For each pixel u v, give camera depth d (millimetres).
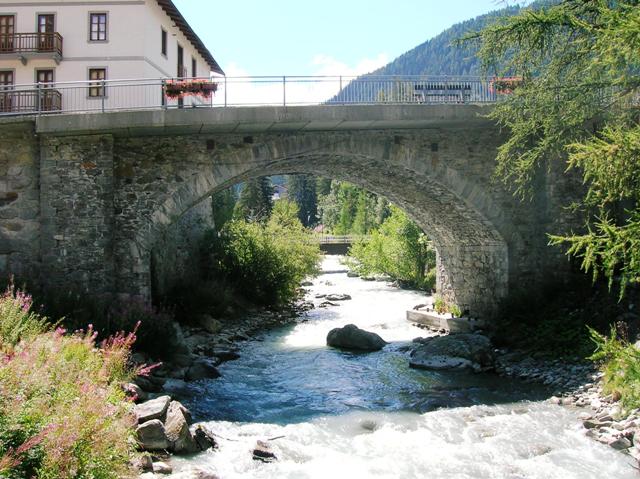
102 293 12836
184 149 13469
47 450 4996
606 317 12773
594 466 7562
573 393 10711
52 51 22078
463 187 14898
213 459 7648
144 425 7598
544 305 14688
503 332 14852
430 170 14734
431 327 18844
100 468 5340
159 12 23688
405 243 30109
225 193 30016
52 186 12844
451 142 14852
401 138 14625
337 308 24094
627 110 9516
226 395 11016
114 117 12445
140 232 13234
